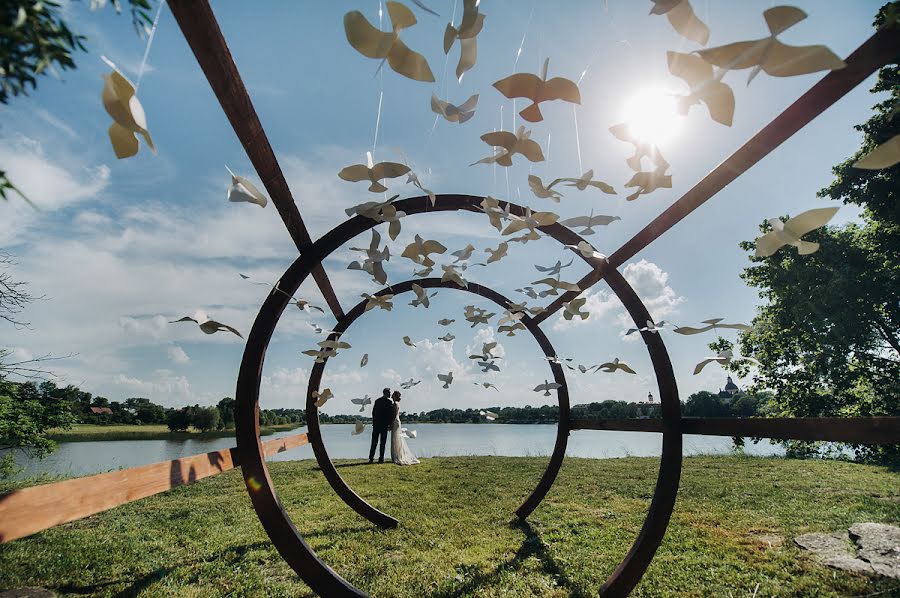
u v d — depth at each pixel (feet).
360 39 2.31
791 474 22.50
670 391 7.46
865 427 4.53
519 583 9.00
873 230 39.83
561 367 13.14
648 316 7.63
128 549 11.09
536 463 27.76
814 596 8.27
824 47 1.80
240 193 3.20
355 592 6.38
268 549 11.18
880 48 3.33
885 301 37.70
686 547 11.06
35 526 3.44
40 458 28.02
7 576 9.32
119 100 2.05
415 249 4.68
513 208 7.23
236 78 3.85
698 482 20.29
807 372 43.21
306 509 15.52
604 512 14.93
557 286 5.57
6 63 2.13
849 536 11.19
